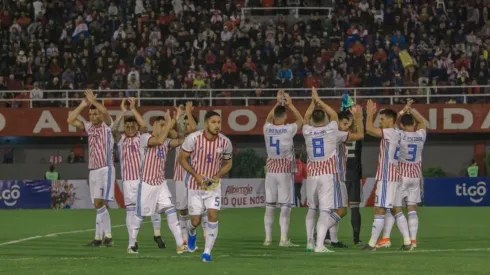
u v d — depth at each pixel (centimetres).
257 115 6216
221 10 7231
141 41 6825
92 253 2656
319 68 6538
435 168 6112
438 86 6044
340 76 6475
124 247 2881
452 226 3847
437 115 6200
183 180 2900
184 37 6794
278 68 6475
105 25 6938
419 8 7106
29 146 6456
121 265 2144
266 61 6581
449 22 7044
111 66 6538
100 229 2947
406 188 2731
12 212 5094
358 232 2964
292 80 6419
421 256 2380
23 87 6531
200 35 6850
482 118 6175
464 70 6556
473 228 3722
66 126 6238
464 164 6425
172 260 2283
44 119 6234
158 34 6838
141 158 2608
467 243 2981
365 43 6781
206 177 2256
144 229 3675
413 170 2728
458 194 5556
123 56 6638
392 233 3409
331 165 2569
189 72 6481
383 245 2834
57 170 6347
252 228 3778
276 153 2930
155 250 2750
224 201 5491
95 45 6794
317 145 2566
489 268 2064
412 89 6469
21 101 6438
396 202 2714
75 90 6066
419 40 6831
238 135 6394
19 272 2019
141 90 6066
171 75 6488
